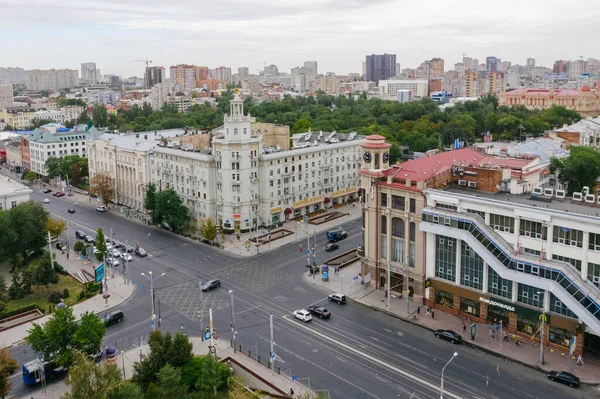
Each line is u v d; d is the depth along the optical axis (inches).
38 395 3636.8
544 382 3673.7
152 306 4921.3
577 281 3858.3
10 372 3831.2
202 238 7057.1
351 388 3636.8
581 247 3944.4
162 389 3309.5
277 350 4173.2
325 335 4411.9
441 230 4569.4
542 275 4020.7
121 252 6540.4
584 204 4493.1
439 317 4685.0
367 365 3934.5
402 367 3897.6
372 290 5319.9
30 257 6368.1
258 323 4640.8
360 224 7603.4
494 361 3964.1
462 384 3659.0
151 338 3742.6
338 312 4859.7
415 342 4274.1
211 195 7278.5
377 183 5162.4
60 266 5979.3
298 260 6205.7
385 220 5196.9
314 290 5359.3
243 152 7066.9
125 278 5600.4
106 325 4581.7
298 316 4690.0
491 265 4279.0
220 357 4047.7
